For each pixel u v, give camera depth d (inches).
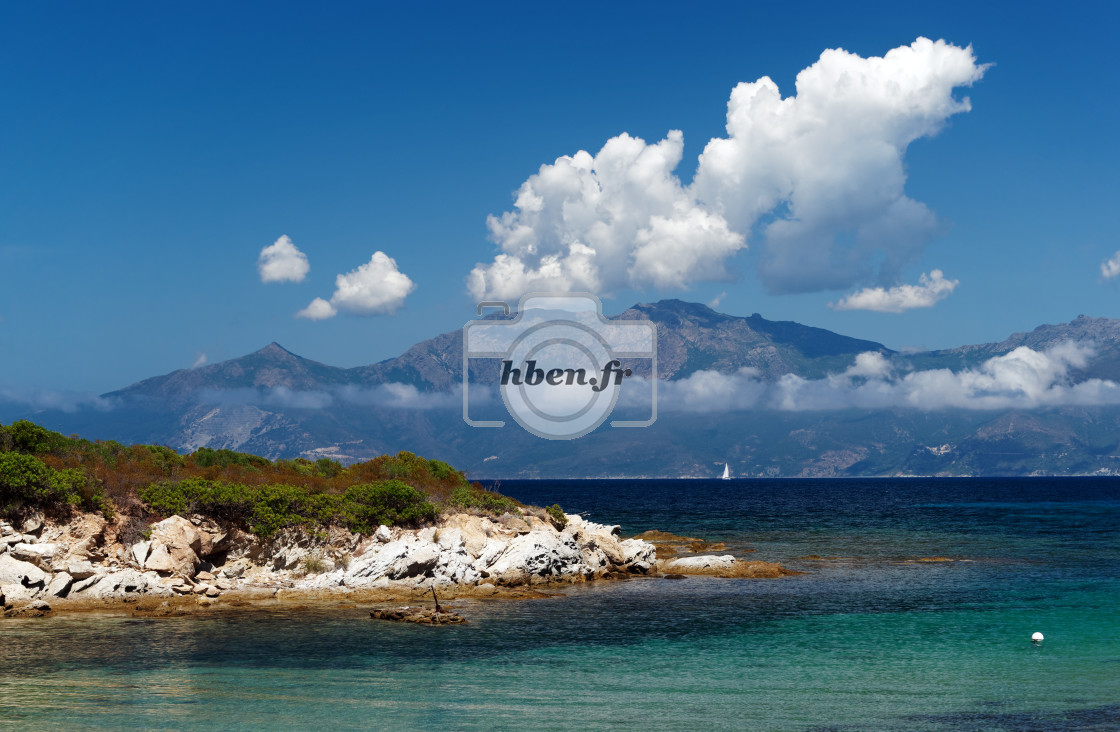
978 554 3053.6
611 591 2111.2
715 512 6205.7
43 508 1846.7
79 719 1066.7
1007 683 1288.1
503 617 1743.4
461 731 1055.0
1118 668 1381.6
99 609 1684.3
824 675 1332.4
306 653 1411.2
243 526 2014.0
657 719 1110.4
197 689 1200.8
